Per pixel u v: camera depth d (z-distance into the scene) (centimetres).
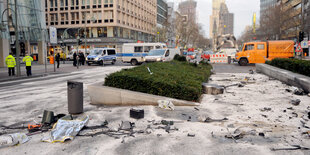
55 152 384
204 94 844
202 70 1377
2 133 478
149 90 718
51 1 5494
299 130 460
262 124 502
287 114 574
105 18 5206
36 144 417
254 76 1482
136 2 6347
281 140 412
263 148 382
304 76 982
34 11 3325
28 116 607
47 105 733
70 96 596
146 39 7338
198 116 569
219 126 494
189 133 455
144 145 405
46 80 1462
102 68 2441
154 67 1077
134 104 697
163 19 9244
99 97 727
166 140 425
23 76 1653
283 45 2402
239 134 436
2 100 832
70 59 4419
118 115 588
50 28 2016
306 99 740
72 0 5356
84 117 508
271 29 6469
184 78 870
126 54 2889
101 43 5262
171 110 626
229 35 4900
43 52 3450
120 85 743
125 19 5650
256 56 2492
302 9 5134
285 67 1351
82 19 5328
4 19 2847
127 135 450
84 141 425
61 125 465
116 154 373
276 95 816
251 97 788
